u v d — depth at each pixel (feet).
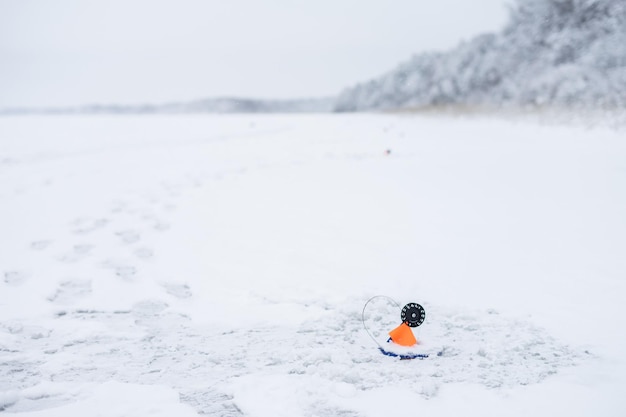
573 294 9.48
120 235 12.91
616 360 7.73
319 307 9.63
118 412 6.79
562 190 15.23
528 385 7.25
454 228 12.55
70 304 9.85
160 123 56.54
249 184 18.07
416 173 19.08
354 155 26.00
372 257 11.36
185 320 9.31
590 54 45.68
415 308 8.14
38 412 6.77
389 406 6.89
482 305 9.39
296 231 12.87
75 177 20.57
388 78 99.04
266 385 7.29
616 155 21.08
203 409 6.86
